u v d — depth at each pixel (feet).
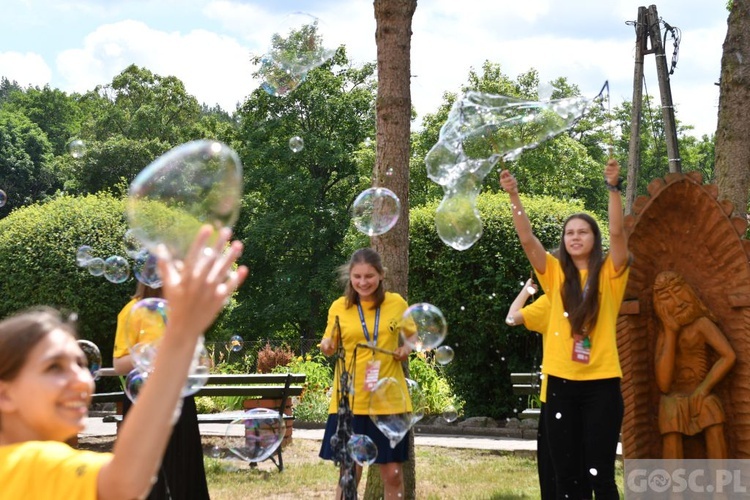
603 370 14.74
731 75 27.22
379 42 19.33
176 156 5.96
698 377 17.81
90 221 53.62
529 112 16.06
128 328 10.00
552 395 15.05
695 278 18.11
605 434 14.62
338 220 105.70
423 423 40.14
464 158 16.39
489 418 38.99
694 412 17.49
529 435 35.96
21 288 52.75
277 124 105.60
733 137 27.20
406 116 19.26
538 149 100.94
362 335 15.92
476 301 39.40
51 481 4.96
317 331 108.27
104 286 52.90
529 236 15.79
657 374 17.99
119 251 52.95
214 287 4.80
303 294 104.58
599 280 15.03
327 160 103.81
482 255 39.40
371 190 17.79
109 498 4.84
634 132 46.62
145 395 4.79
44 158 165.99
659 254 18.38
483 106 16.34
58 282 52.47
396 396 15.48
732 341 17.70
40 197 161.58
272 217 104.12
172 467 14.53
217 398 44.37
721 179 27.32
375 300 16.05
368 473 18.94
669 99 45.75
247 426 15.49
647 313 18.30
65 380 5.47
